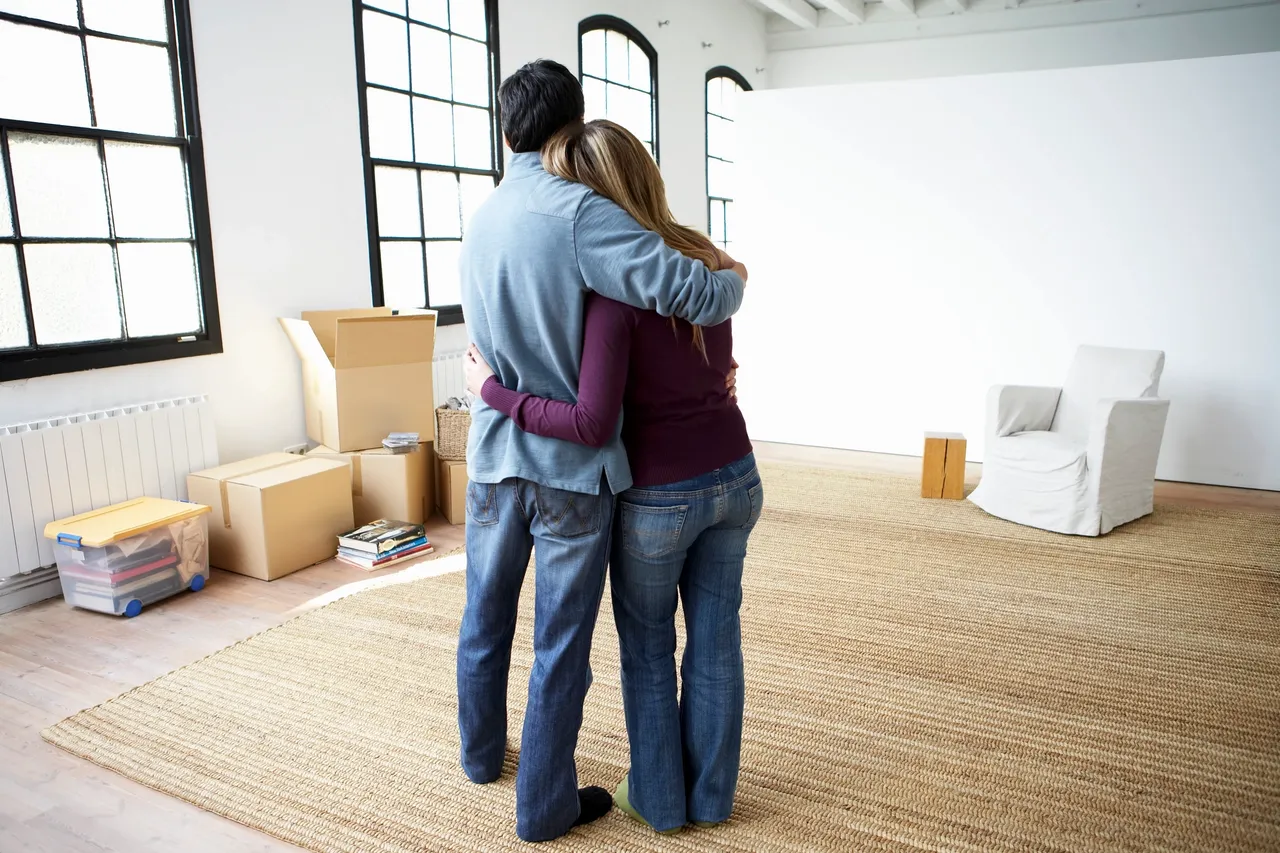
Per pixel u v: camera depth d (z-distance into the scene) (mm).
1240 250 4305
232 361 3693
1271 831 1769
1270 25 7906
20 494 2889
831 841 1739
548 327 1450
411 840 1753
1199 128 4305
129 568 2932
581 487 1500
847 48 9328
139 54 3301
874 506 4156
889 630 2764
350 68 4164
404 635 2760
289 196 3896
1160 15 8242
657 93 7285
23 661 2611
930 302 5055
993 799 1879
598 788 1849
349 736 2160
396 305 4609
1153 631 2742
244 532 3273
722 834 1758
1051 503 3746
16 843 1766
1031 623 2809
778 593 3076
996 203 4805
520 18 5449
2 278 2910
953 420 5105
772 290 5465
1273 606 2928
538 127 1488
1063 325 4758
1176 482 4598
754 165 5383
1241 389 4398
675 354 1483
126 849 1747
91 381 3166
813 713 2250
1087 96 4516
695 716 1709
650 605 1616
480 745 1898
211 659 2598
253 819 1831
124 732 2188
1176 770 1986
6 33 2889
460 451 3881
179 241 3484
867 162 5082
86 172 3146
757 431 5676
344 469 3543
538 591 1597
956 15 8875
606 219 1402
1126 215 4527
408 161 4617
